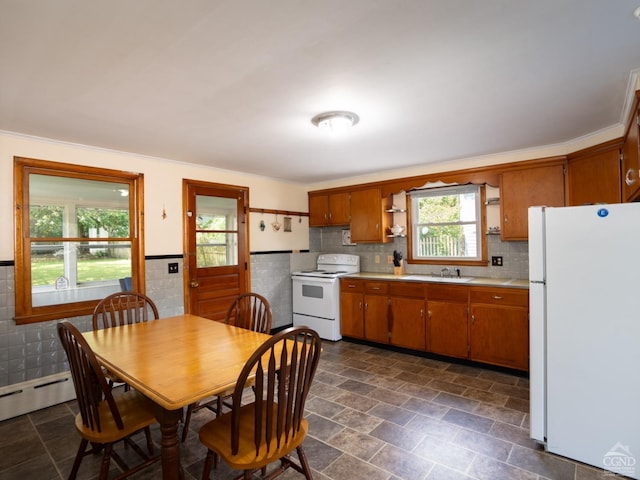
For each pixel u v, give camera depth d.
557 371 2.05
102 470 1.70
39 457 2.14
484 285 3.40
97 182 3.22
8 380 2.67
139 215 3.43
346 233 5.16
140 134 2.81
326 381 3.20
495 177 3.63
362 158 3.74
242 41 1.55
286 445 1.52
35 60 1.67
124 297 3.29
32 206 2.84
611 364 1.90
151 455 2.07
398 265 4.37
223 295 4.15
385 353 3.99
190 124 2.60
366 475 1.91
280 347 2.01
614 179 2.68
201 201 3.98
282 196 4.92
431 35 1.53
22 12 1.32
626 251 1.86
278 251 4.82
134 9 1.32
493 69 1.84
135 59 1.69
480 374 3.34
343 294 4.45
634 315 1.84
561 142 3.22
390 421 2.48
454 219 4.19
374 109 2.37
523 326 3.20
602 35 1.54
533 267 2.12
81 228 3.11
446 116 2.52
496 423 2.44
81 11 1.32
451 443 2.20
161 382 1.50
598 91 2.13
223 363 1.73
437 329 3.70
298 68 1.80
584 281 1.97
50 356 2.86
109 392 1.63
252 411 1.83
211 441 1.55
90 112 2.33
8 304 2.69
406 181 4.22
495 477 1.88
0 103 2.16
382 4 1.31
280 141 3.06
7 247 2.69
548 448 2.09
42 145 2.87
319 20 1.41
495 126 2.76
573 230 2.00
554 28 1.49
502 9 1.35
